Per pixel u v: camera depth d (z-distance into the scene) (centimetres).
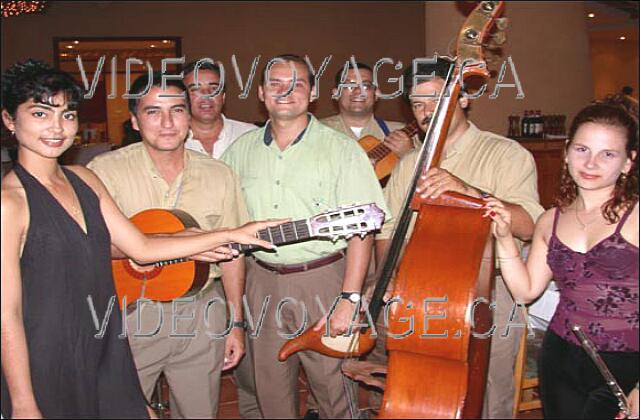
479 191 224
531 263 222
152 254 213
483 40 227
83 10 1018
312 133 263
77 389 175
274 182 264
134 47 1038
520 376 286
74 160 538
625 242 198
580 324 207
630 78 1542
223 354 264
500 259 221
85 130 897
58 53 1018
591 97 565
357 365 244
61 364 172
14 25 1002
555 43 543
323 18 1077
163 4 1035
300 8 1069
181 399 260
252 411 327
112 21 1027
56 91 173
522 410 317
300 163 262
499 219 209
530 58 539
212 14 1048
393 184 272
